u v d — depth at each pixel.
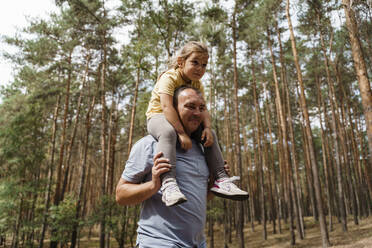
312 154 13.93
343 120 22.91
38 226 16.28
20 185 15.85
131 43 16.06
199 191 1.30
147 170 1.31
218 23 15.56
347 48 14.15
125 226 16.39
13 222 15.95
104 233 15.93
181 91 1.43
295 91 26.88
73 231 16.19
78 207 16.78
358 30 8.24
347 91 24.75
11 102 16.12
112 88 22.22
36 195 17.02
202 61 1.51
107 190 19.50
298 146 34.69
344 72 18.78
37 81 17.91
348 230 17.12
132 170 1.31
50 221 15.73
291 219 16.86
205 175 1.38
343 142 21.94
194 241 1.25
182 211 1.21
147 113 1.56
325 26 14.16
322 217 13.59
